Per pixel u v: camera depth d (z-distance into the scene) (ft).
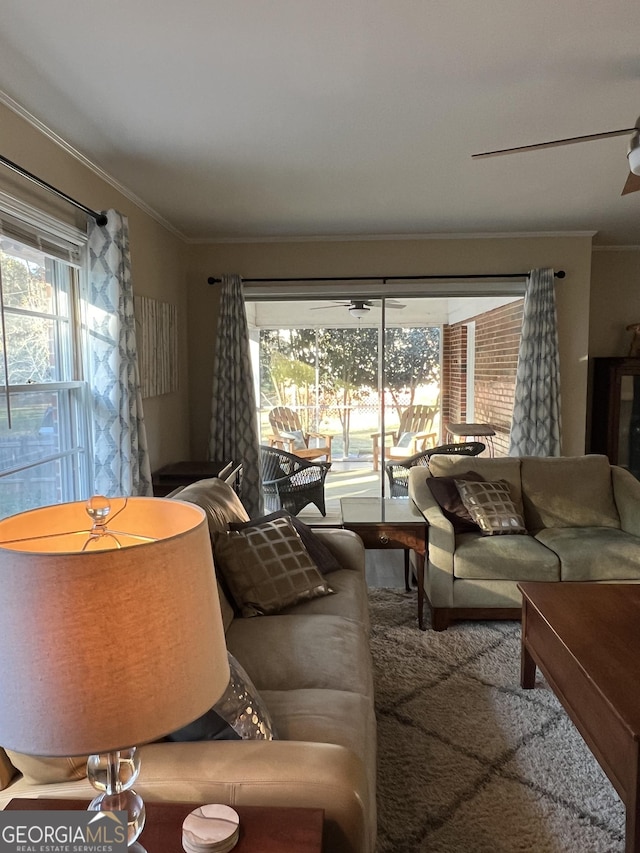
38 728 2.54
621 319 18.72
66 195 8.86
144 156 10.09
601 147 9.84
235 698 4.56
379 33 6.50
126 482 10.11
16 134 8.05
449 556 10.50
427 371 17.39
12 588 2.55
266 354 17.54
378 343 17.40
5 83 7.49
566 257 16.35
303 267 16.56
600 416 17.76
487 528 11.15
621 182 11.76
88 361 10.08
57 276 9.59
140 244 12.85
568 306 16.51
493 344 17.17
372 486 17.67
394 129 9.11
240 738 4.52
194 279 16.65
